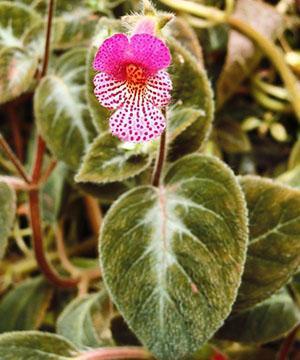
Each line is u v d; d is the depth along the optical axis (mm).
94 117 318
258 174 445
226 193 291
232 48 417
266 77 442
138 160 306
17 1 404
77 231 447
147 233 296
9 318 391
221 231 286
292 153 417
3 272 439
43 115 356
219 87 419
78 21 387
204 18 426
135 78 253
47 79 362
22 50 355
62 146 354
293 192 304
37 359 311
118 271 291
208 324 281
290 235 303
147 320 284
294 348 394
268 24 426
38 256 374
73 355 317
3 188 320
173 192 303
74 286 394
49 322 417
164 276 288
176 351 280
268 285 306
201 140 317
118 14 413
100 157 307
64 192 406
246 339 335
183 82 315
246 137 433
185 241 291
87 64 316
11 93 347
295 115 441
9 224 317
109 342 343
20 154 442
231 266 282
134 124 251
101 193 340
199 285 284
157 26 259
